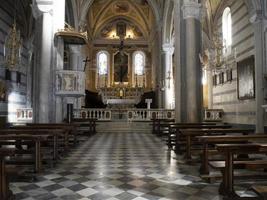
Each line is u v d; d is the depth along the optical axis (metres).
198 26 13.19
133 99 26.95
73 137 11.34
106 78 33.34
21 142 6.55
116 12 32.47
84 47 27.61
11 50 12.77
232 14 17.47
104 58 33.84
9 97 17.75
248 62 15.20
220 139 5.77
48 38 12.70
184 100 13.27
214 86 20.70
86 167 7.27
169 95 23.64
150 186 5.53
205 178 5.84
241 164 4.95
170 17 22.52
